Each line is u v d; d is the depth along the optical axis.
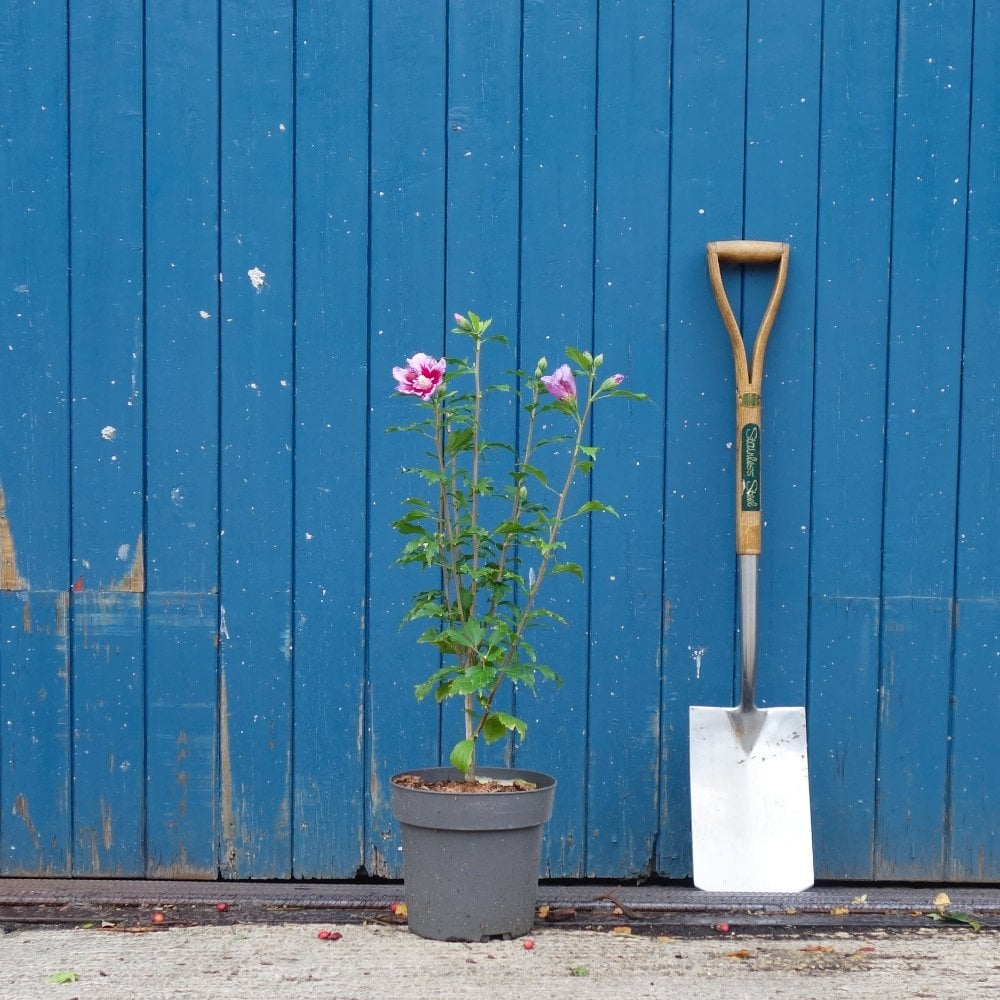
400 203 2.11
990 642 2.12
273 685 2.13
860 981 1.72
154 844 2.14
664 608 2.13
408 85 2.10
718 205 2.11
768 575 2.12
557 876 2.14
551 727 2.13
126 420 2.12
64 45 2.09
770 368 2.12
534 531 1.92
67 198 2.10
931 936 1.92
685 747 2.13
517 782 1.93
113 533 2.12
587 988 1.69
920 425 2.12
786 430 2.12
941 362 2.11
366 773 2.14
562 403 1.86
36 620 2.12
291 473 2.12
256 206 2.11
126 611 2.12
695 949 1.85
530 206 2.11
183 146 2.10
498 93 2.10
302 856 2.14
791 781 2.06
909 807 2.13
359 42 2.10
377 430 2.12
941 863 2.13
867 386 2.12
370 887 2.11
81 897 2.04
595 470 2.12
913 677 2.13
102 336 2.11
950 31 2.09
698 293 2.11
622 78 2.10
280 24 2.10
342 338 2.12
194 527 2.12
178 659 2.13
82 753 2.14
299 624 2.13
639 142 2.10
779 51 2.10
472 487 1.86
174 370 2.12
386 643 2.13
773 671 2.13
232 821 2.14
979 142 2.10
